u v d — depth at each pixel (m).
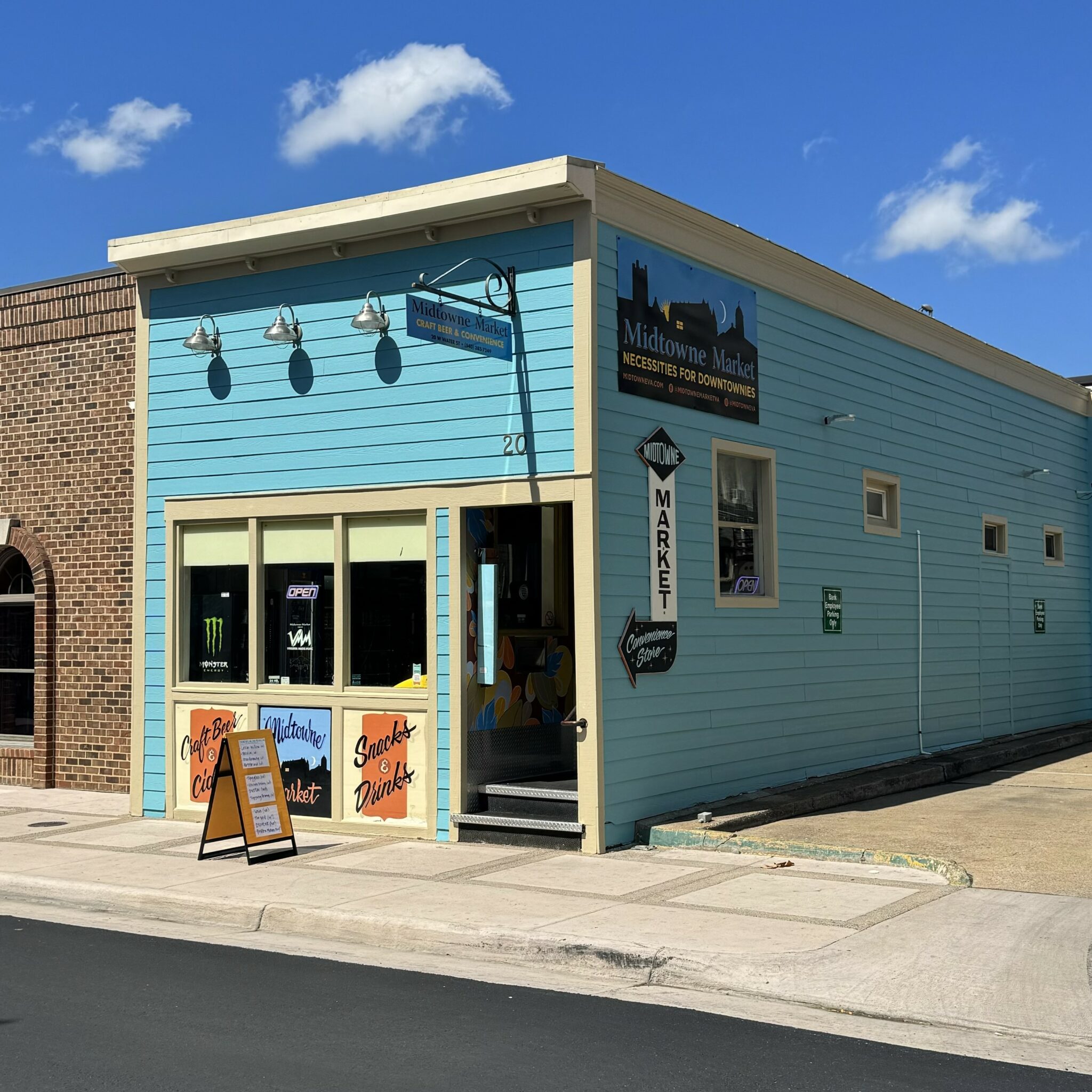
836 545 14.22
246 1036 6.12
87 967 7.53
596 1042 6.03
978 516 17.80
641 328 11.31
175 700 12.66
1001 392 18.75
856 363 14.84
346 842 11.27
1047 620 19.86
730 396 12.48
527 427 10.91
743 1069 5.66
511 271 11.02
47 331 15.26
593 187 10.73
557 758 12.19
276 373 12.26
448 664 11.24
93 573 14.88
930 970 7.00
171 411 12.84
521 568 12.20
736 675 12.34
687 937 7.61
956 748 16.47
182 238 12.42
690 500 11.81
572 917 8.22
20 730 15.68
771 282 13.26
